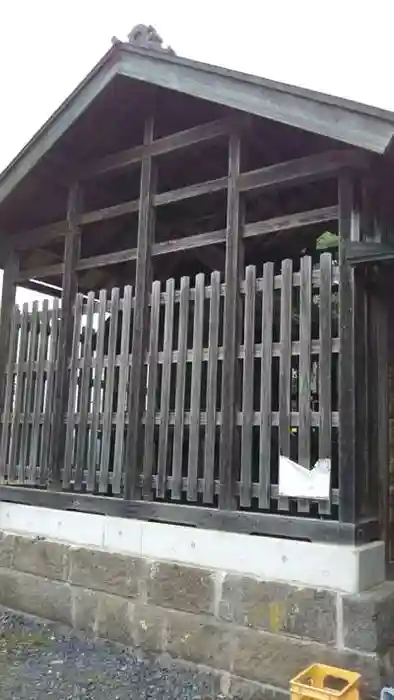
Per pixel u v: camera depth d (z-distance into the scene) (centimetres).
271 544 429
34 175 622
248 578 430
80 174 624
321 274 443
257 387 505
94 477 551
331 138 425
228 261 493
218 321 494
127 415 534
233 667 422
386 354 458
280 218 480
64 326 600
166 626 460
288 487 435
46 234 643
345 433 417
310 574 409
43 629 521
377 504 444
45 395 608
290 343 451
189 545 468
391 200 470
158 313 535
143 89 554
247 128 502
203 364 536
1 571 577
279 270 662
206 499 474
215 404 483
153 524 491
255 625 420
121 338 554
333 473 443
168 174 625
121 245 730
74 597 519
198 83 490
